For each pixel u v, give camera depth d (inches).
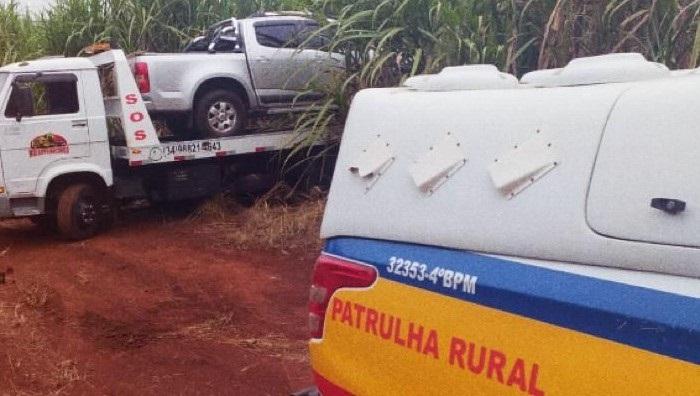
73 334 251.9
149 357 227.9
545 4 295.1
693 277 73.7
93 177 397.4
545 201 87.6
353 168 114.0
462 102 102.4
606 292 78.4
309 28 431.8
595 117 86.0
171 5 527.8
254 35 427.8
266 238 372.5
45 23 538.9
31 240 403.2
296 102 434.0
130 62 404.2
